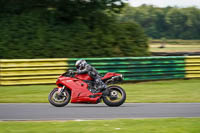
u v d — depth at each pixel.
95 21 43.25
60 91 19.31
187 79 35.69
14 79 30.08
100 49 40.34
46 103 21.42
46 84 31.09
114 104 19.73
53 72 31.33
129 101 22.69
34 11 42.38
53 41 38.81
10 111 18.31
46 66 31.09
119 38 42.53
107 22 43.47
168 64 34.94
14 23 39.66
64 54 38.47
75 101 19.22
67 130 13.28
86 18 42.75
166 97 24.72
